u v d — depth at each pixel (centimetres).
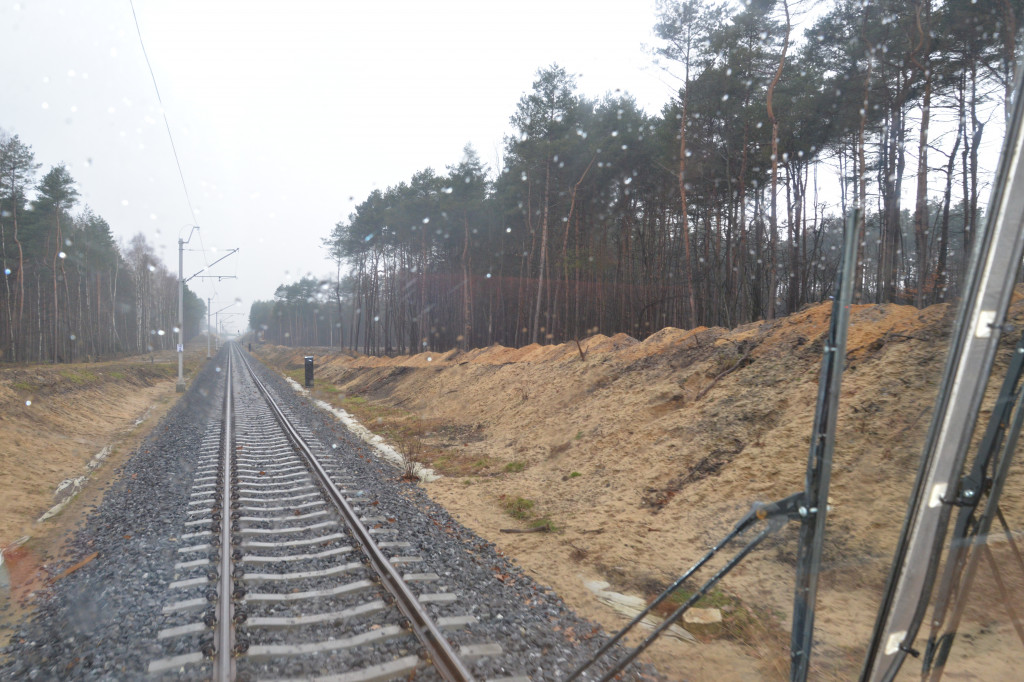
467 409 1952
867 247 2730
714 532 696
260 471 1121
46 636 483
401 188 4153
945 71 1725
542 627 504
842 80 1955
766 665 445
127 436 1603
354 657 440
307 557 648
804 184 2716
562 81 2689
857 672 416
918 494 213
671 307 2916
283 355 7319
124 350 6081
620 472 982
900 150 2072
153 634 478
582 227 3206
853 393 809
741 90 2142
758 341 1230
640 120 2759
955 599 224
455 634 475
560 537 771
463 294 3838
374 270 4903
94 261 5084
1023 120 192
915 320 957
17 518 837
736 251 2825
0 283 3862
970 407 204
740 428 920
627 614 553
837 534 594
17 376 1661
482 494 1010
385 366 3603
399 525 777
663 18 2072
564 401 1506
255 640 464
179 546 690
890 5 1691
